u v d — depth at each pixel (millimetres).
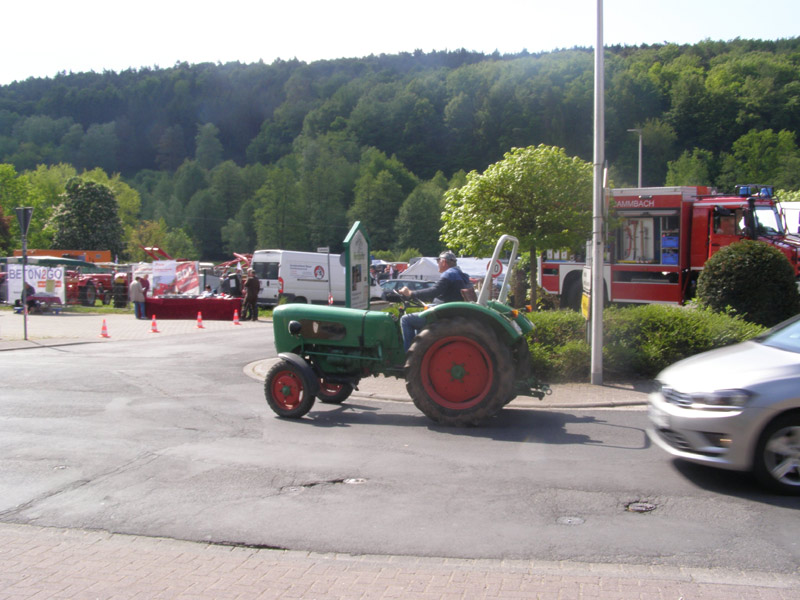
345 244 10930
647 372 10562
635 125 76062
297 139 126250
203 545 4535
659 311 11047
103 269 37719
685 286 17844
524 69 100188
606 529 4680
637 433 7387
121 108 166125
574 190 13391
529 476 5840
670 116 78438
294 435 7332
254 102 166375
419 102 114812
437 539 4547
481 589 3844
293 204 89625
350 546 4465
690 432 5496
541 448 6758
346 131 117375
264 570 4152
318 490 5531
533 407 8898
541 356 10398
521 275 18078
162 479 5836
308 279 30922
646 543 4445
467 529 4703
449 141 109562
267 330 20953
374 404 9141
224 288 30172
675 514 4949
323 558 4305
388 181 92625
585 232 13523
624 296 18406
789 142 66500
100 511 5129
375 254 75562
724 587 3834
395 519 4898
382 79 146750
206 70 182250
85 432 7438
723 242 17328
